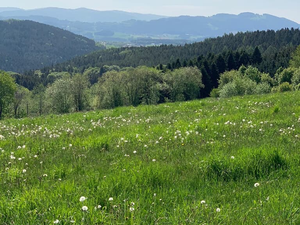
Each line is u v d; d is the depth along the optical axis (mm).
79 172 6289
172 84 95562
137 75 87125
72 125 12523
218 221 3891
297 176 5598
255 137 8656
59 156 7578
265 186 5188
